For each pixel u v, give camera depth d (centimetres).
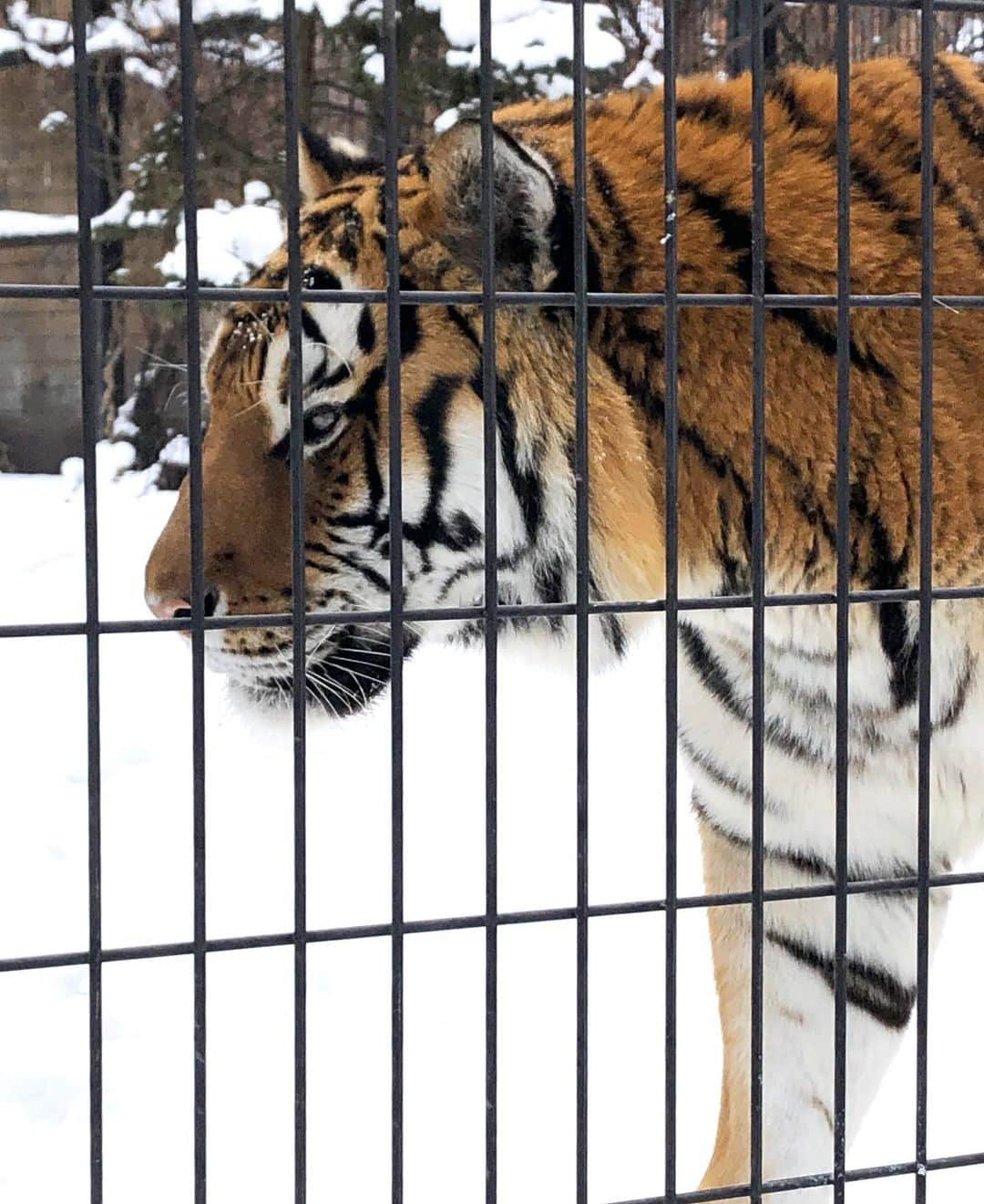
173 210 990
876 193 260
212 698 720
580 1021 161
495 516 157
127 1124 342
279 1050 384
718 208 257
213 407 269
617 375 256
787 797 290
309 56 962
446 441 257
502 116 287
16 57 1080
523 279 249
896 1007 300
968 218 262
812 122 269
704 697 297
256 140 1020
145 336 1163
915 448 252
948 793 283
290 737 277
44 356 1270
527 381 256
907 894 294
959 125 271
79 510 1084
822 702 277
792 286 253
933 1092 362
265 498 262
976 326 258
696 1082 373
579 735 161
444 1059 382
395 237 150
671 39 162
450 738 675
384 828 558
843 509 174
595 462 257
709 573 261
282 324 259
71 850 523
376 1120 348
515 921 158
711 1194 172
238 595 261
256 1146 334
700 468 256
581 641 162
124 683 745
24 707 702
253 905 479
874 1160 325
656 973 438
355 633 272
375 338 256
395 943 154
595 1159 332
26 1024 388
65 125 1121
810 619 263
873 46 643
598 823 562
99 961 144
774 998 298
